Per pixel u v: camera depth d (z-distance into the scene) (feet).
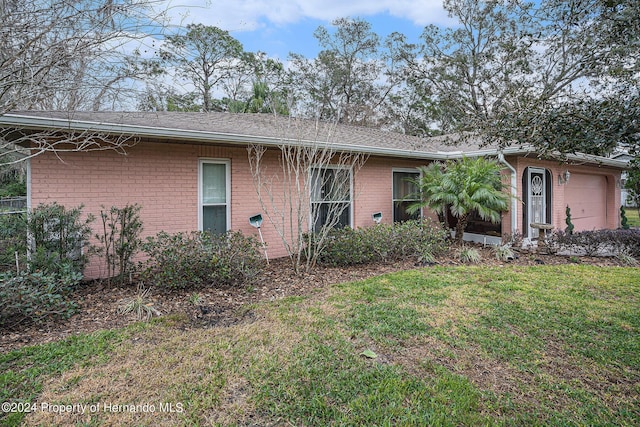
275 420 7.70
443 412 7.93
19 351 10.49
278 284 18.03
